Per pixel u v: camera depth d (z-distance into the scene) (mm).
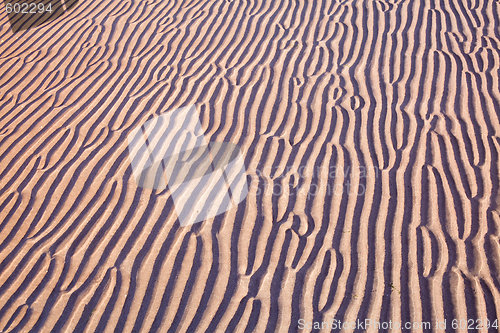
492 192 3506
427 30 5531
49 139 4176
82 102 4688
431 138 4047
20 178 3781
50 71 5230
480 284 2914
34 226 3424
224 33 5863
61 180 3764
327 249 3244
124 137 4230
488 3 5965
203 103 4684
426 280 2977
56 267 3168
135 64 5324
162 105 4660
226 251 3283
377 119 4324
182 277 3121
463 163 3777
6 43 5840
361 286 2998
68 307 2957
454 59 5004
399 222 3357
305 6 6328
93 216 3506
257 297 2992
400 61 5082
